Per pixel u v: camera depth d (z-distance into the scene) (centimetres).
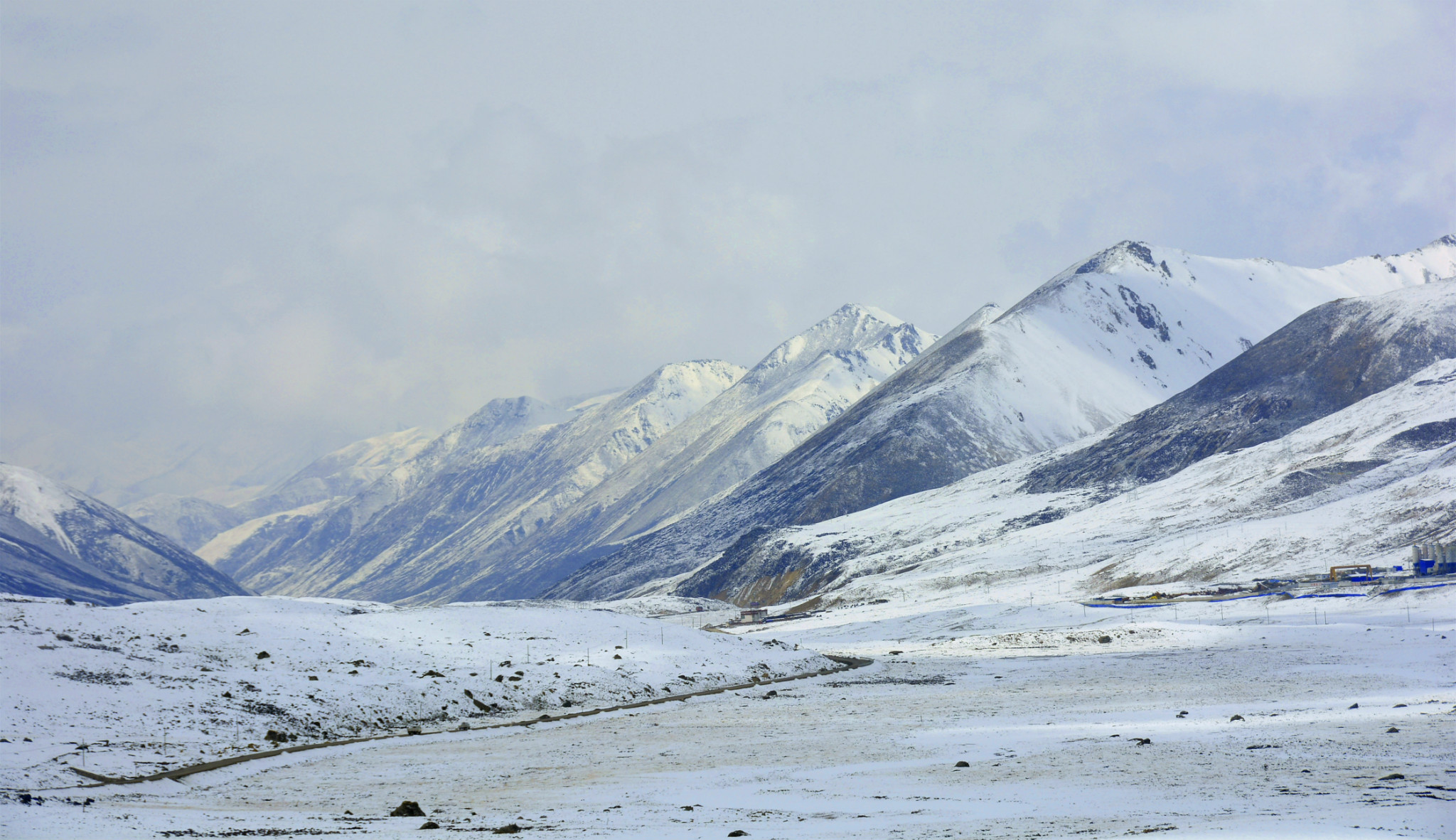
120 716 4422
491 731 5272
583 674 6775
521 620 8425
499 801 3175
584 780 3644
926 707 5950
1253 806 2417
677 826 2517
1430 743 3294
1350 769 2891
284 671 5591
